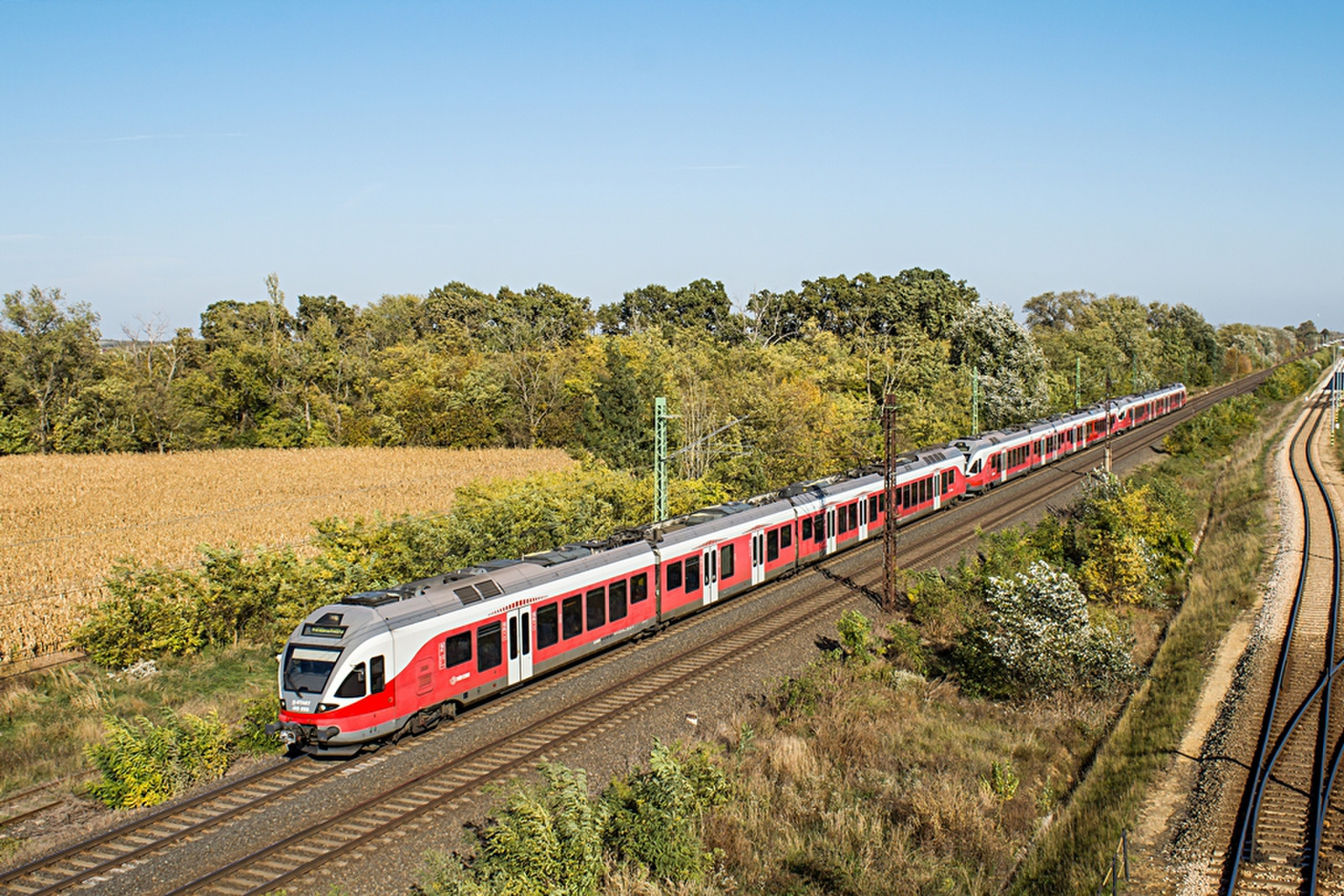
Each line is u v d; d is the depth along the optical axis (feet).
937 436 227.40
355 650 63.72
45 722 77.36
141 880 49.26
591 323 431.02
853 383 262.26
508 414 264.31
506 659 75.10
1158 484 154.71
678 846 50.06
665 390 219.41
